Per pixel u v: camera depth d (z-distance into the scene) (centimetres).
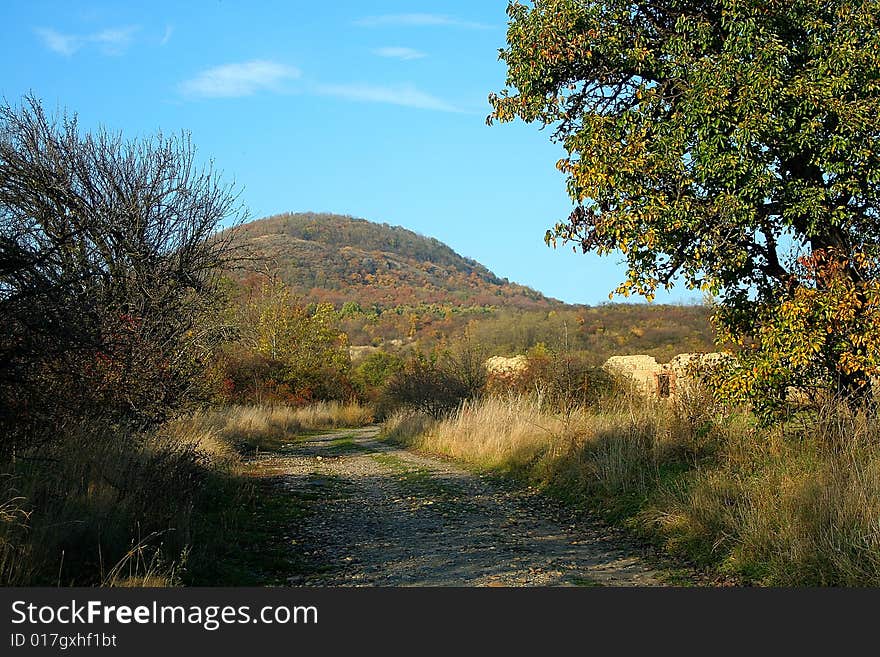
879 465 761
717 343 1180
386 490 1425
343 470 1791
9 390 767
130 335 1205
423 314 11712
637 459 1148
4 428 760
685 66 1012
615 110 1094
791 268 1048
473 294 15238
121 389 1116
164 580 628
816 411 996
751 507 777
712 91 946
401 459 2017
